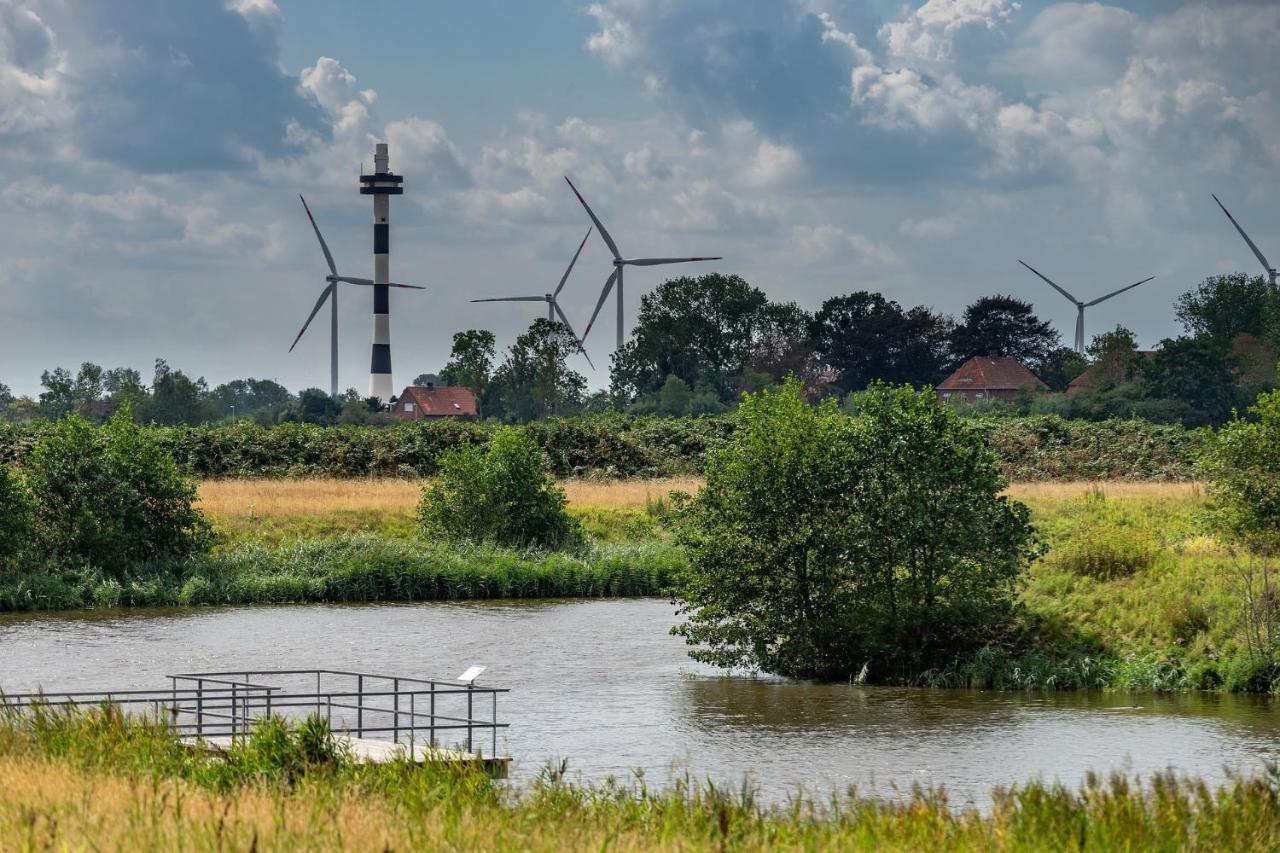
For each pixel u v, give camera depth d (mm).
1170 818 35625
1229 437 78375
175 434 176750
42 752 42156
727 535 81188
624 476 180875
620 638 93562
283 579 114125
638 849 31672
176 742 47062
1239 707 69125
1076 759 57656
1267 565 83438
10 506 112000
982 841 34562
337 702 70562
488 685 76250
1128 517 110938
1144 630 78562
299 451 177625
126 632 94688
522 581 118312
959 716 67438
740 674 81062
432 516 131125
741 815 36812
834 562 79500
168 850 28094
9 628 96438
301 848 28922
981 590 78812
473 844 30969
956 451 80188
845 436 81812
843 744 61094
